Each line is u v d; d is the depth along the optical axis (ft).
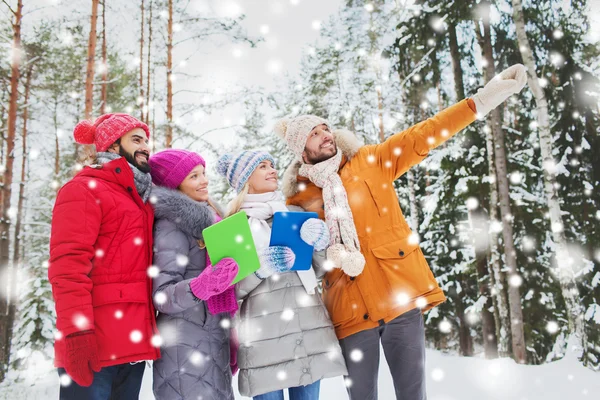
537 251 27.53
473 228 28.45
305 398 6.97
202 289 5.91
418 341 7.26
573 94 25.84
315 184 8.23
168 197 6.70
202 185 7.55
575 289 19.88
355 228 7.58
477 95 7.72
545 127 21.75
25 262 49.85
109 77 40.34
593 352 18.99
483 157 28.22
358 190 7.84
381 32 39.78
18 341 34.17
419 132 7.86
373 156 8.11
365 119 43.06
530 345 26.53
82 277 5.74
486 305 30.60
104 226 6.24
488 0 26.30
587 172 26.18
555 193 21.17
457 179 29.32
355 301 7.40
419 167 36.99
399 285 7.24
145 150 7.09
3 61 33.58
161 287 6.24
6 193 29.48
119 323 5.95
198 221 6.74
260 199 7.75
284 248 6.77
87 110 27.40
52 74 38.14
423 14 28.53
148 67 34.04
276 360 6.73
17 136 39.70
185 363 6.30
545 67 26.04
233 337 7.52
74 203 6.03
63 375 5.87
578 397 12.59
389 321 7.23
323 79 45.09
